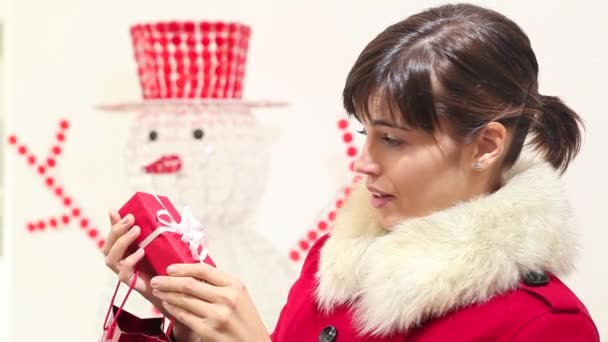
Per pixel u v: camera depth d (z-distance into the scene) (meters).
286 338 0.98
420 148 0.81
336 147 1.62
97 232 1.86
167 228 0.86
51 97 1.85
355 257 0.91
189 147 1.45
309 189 1.65
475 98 0.78
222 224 1.55
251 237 1.63
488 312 0.78
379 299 0.81
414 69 0.77
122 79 1.79
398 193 0.84
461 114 0.78
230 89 1.46
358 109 0.82
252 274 1.61
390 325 0.80
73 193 1.87
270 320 1.57
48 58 1.84
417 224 0.83
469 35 0.79
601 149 1.38
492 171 0.85
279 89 1.65
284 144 1.66
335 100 1.61
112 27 1.78
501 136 0.80
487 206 0.80
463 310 0.79
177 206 1.47
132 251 0.89
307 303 0.98
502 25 0.81
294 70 1.64
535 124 0.86
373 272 0.83
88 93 1.82
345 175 1.61
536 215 0.80
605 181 1.38
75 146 1.85
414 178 0.82
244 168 1.49
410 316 0.79
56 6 1.82
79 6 1.80
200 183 1.46
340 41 1.59
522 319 0.76
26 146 1.88
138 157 1.48
